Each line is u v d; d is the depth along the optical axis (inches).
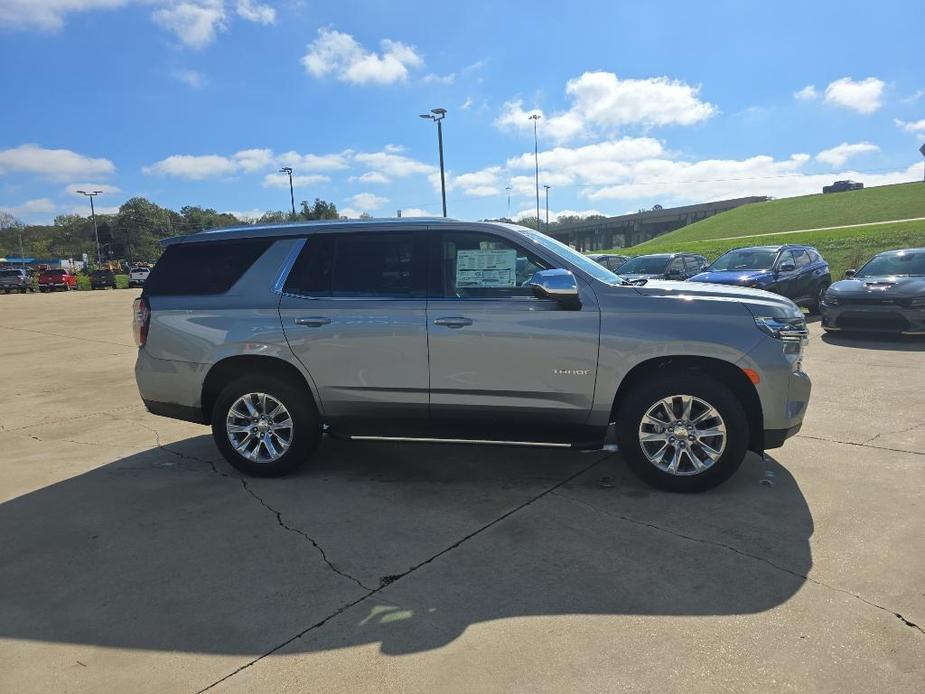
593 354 158.7
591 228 4753.9
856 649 98.6
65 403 286.4
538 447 168.1
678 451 160.4
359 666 97.9
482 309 163.5
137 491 173.6
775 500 156.5
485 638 104.3
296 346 173.3
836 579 119.6
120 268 2982.3
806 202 3521.2
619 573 124.1
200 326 178.7
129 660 101.0
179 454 206.8
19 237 4596.5
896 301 384.8
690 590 117.2
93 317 767.1
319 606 115.3
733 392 164.2
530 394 163.5
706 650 99.4
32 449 215.9
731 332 153.6
